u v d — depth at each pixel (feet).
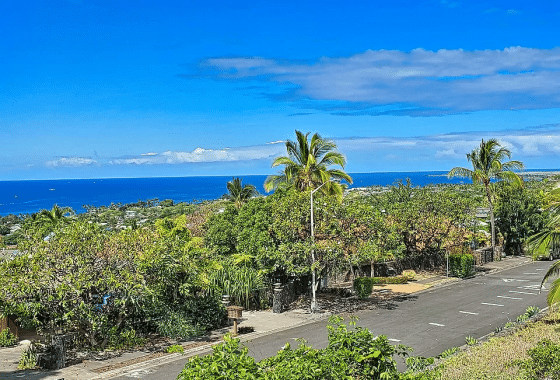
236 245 102.83
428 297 99.25
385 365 35.14
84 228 66.03
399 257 120.26
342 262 89.86
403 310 87.71
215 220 107.04
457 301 94.94
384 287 110.11
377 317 82.58
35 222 135.44
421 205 126.31
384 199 169.17
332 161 122.52
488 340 63.00
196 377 30.40
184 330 69.77
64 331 65.72
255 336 72.84
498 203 157.69
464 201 125.80
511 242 158.81
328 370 32.65
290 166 122.42
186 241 92.73
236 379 30.89
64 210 152.15
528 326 69.31
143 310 70.28
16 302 59.77
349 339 35.19
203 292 78.79
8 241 145.28
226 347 33.50
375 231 93.04
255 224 97.04
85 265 62.80
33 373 56.03
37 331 66.64
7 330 68.69
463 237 130.52
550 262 144.56
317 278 93.50
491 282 115.14
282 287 92.63
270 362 34.30
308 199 92.68
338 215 92.02
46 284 60.18
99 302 64.59
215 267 87.25
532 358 45.75
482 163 148.56
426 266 133.28
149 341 69.51
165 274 68.39
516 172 157.07
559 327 67.21
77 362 60.29
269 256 90.02
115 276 63.00
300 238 92.12
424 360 45.78
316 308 87.35
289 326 78.43
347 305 92.68
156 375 55.52
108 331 66.28
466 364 51.72
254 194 197.77
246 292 87.30
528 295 99.60
